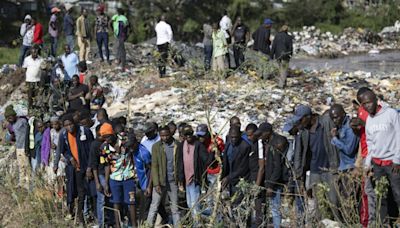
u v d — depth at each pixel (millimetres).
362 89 17641
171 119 30953
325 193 17625
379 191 15969
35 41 42844
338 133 18438
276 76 36594
